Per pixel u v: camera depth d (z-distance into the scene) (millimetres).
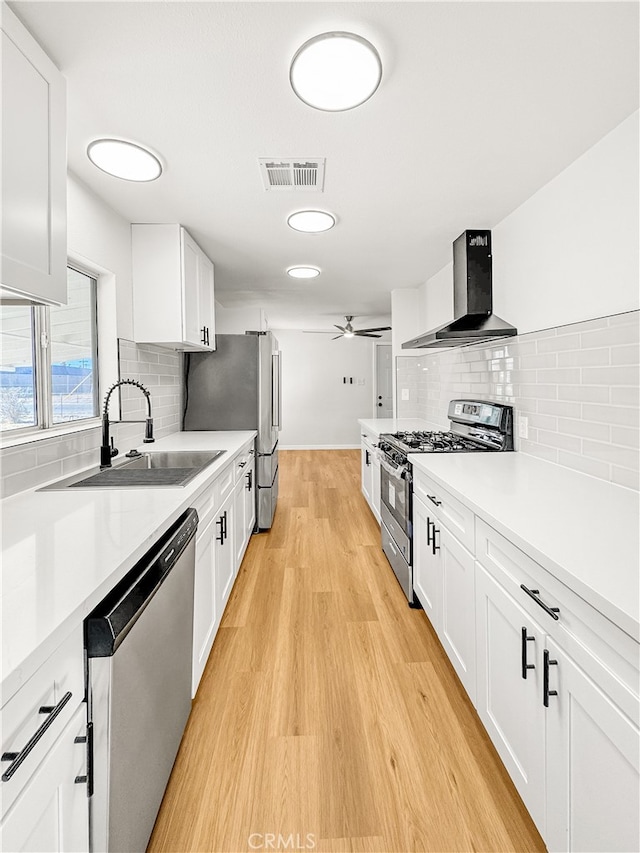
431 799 1347
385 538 3271
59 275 1302
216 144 1760
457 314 2928
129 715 995
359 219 2590
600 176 1756
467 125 1646
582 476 1897
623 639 808
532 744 1146
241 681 1903
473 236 2758
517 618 1219
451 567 1821
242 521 3066
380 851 1201
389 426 4012
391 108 1536
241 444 2945
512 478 1872
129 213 2449
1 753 611
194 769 1455
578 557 1023
